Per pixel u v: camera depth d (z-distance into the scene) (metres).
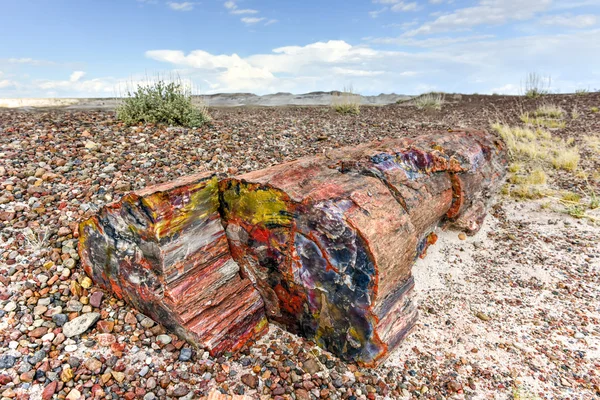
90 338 2.74
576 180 6.46
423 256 4.42
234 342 2.80
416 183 3.71
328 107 13.71
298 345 2.91
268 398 2.42
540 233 4.97
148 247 2.63
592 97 14.17
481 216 5.05
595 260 4.30
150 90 7.36
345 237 2.48
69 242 3.51
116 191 4.40
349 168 3.52
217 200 2.93
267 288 2.96
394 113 12.82
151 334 2.82
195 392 2.42
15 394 2.28
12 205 3.97
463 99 16.64
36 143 5.51
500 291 3.87
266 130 7.84
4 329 2.69
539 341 3.13
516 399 2.55
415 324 3.06
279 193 2.63
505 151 6.29
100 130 6.39
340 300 2.63
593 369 2.83
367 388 2.56
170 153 5.71
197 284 2.73
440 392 2.59
